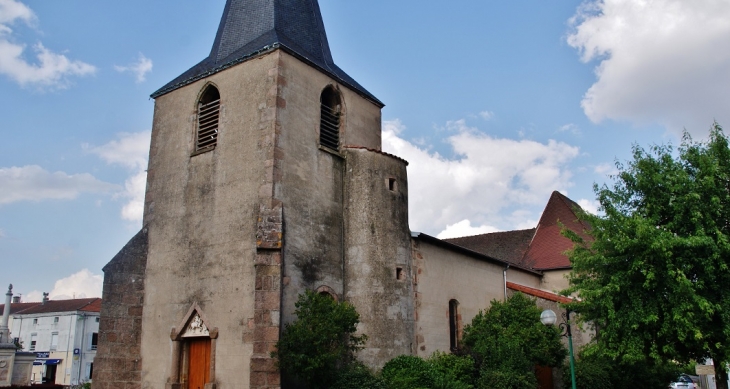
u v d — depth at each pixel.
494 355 17.88
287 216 15.91
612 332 14.89
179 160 18.33
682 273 13.48
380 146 20.83
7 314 28.17
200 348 16.23
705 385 37.47
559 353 19.34
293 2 20.19
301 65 17.84
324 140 18.38
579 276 16.62
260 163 16.16
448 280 20.81
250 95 17.14
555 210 31.42
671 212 14.87
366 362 16.53
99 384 16.61
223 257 16.12
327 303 14.77
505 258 31.17
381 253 17.66
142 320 17.55
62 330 48.81
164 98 19.61
